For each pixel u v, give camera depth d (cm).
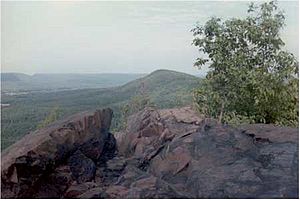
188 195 393
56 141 471
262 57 695
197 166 452
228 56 699
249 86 681
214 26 689
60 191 444
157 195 382
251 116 690
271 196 365
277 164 427
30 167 421
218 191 387
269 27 682
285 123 698
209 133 526
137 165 569
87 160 508
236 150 479
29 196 415
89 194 408
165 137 646
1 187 395
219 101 702
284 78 687
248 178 403
